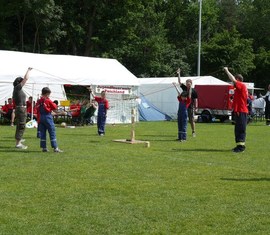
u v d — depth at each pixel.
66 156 11.93
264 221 6.31
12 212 6.57
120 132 20.05
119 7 48.16
